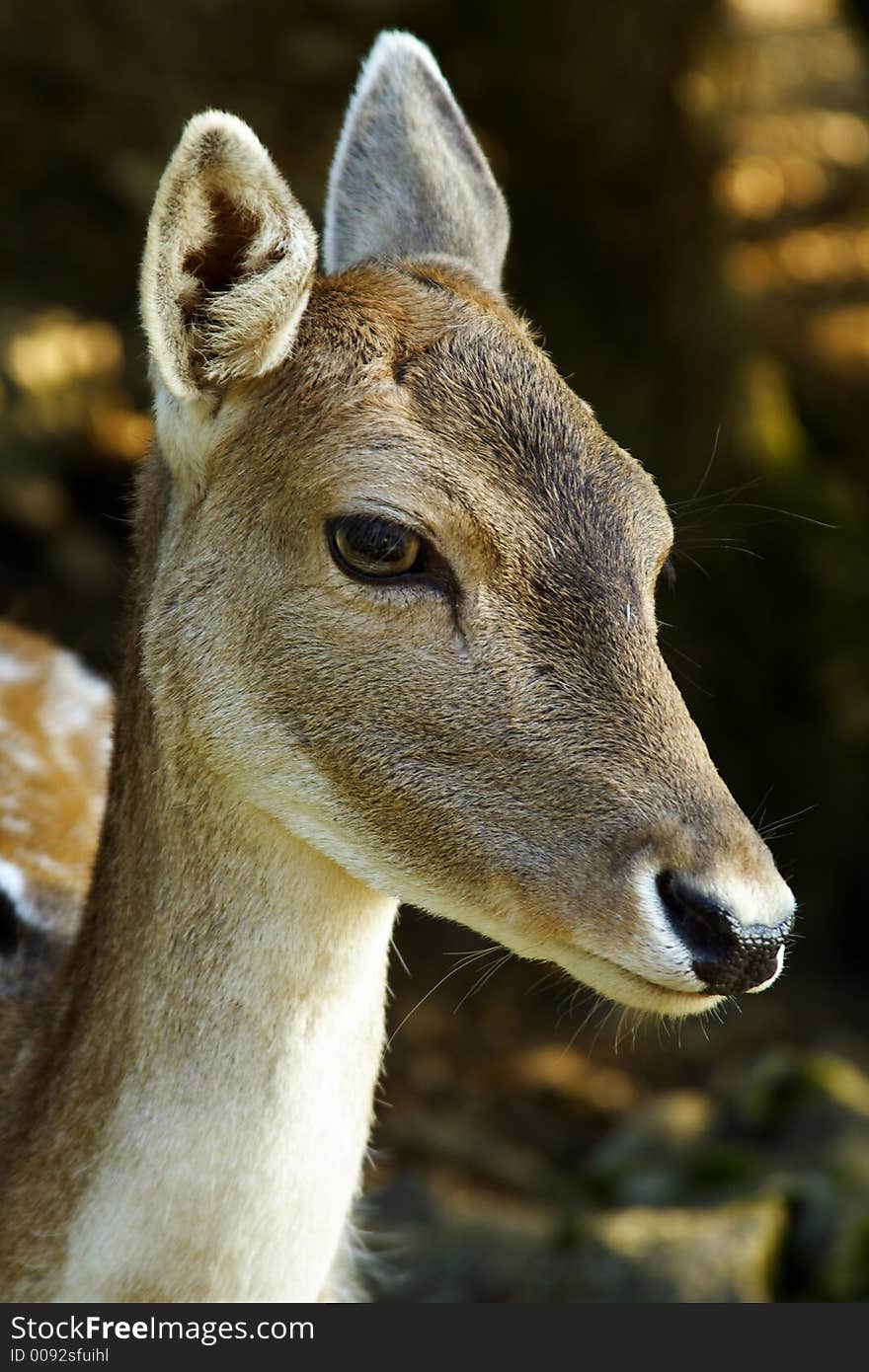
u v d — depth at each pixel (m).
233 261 5.59
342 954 5.67
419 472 5.41
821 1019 13.79
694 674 15.04
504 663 5.38
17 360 16.27
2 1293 5.88
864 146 25.69
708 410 16.12
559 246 15.79
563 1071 12.76
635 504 5.61
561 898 5.31
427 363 5.66
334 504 5.42
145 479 6.16
